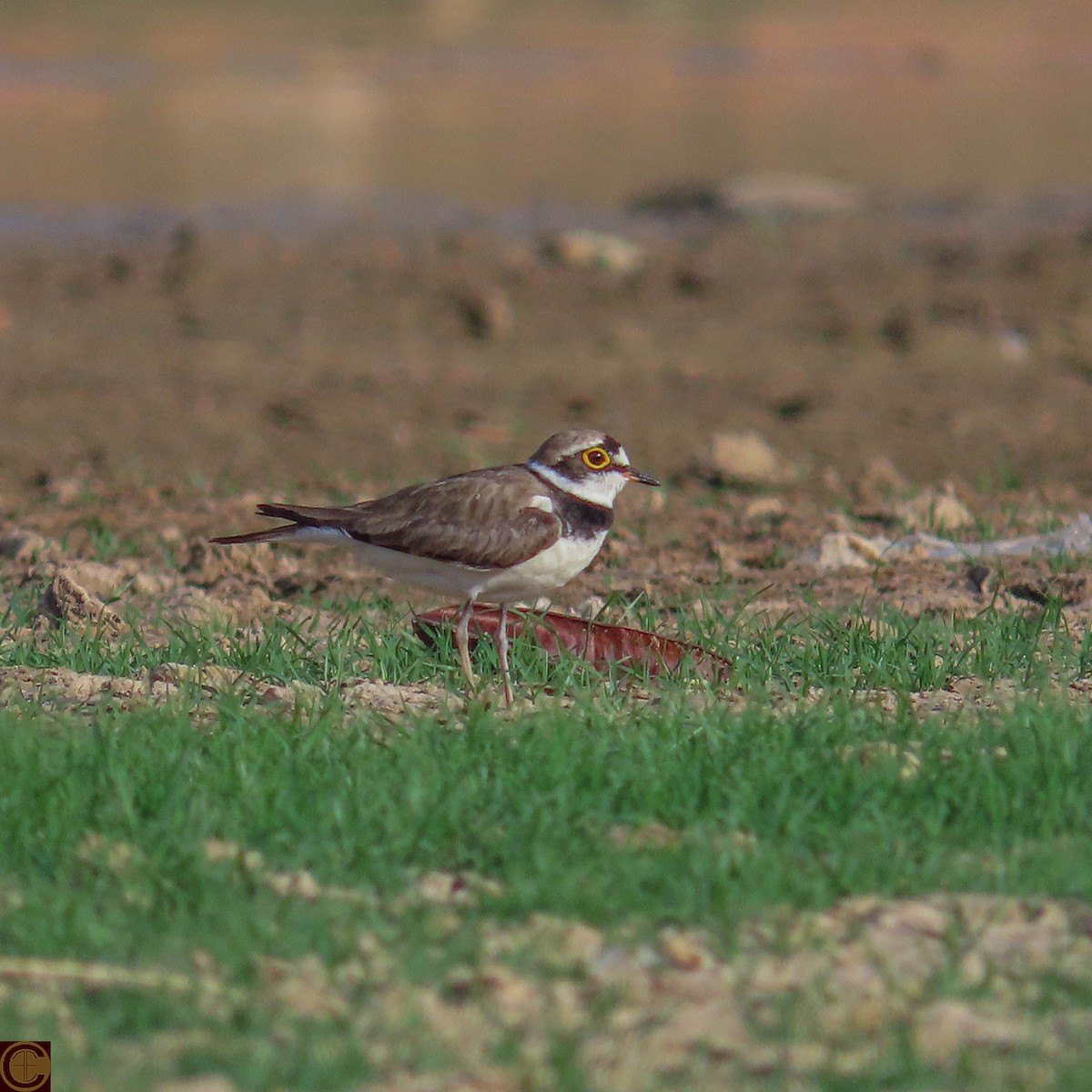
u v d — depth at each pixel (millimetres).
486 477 10555
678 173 39156
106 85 52375
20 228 32688
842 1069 6551
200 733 9484
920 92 57094
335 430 20625
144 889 7730
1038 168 40031
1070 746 9062
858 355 24641
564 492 10609
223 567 14328
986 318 26047
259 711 9852
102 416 21219
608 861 7941
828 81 60094
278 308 27531
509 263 30406
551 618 11320
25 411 21375
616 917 7617
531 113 49844
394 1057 6602
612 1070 6543
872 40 70000
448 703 10328
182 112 47594
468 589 10547
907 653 11352
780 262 30922
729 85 58219
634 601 12578
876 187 37594
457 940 7391
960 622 12289
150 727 9344
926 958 7383
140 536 15672
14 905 7551
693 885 7770
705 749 9109
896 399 22156
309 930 7391
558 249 30766
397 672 11266
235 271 29594
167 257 30516
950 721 9773
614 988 7082
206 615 12539
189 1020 6797
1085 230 32250
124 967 7184
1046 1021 6898
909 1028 6773
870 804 8461
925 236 32688
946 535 15633
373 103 51094
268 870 7996
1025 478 18250
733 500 17391
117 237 32156
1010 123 48844
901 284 28891
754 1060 6629
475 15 72562
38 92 50719
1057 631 11898
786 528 15656
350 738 9312
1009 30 72875
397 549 10445
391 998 6980
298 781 8695
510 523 10336
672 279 29672
